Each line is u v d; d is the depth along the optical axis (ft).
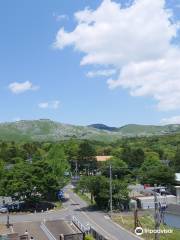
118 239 262.26
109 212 364.58
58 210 379.55
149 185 528.63
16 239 260.42
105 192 372.79
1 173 437.58
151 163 626.64
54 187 399.03
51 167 420.77
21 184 380.78
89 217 342.64
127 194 379.35
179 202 418.51
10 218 341.21
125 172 551.18
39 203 406.82
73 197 464.24
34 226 307.58
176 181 519.60
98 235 257.96
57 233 277.44
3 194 382.42
